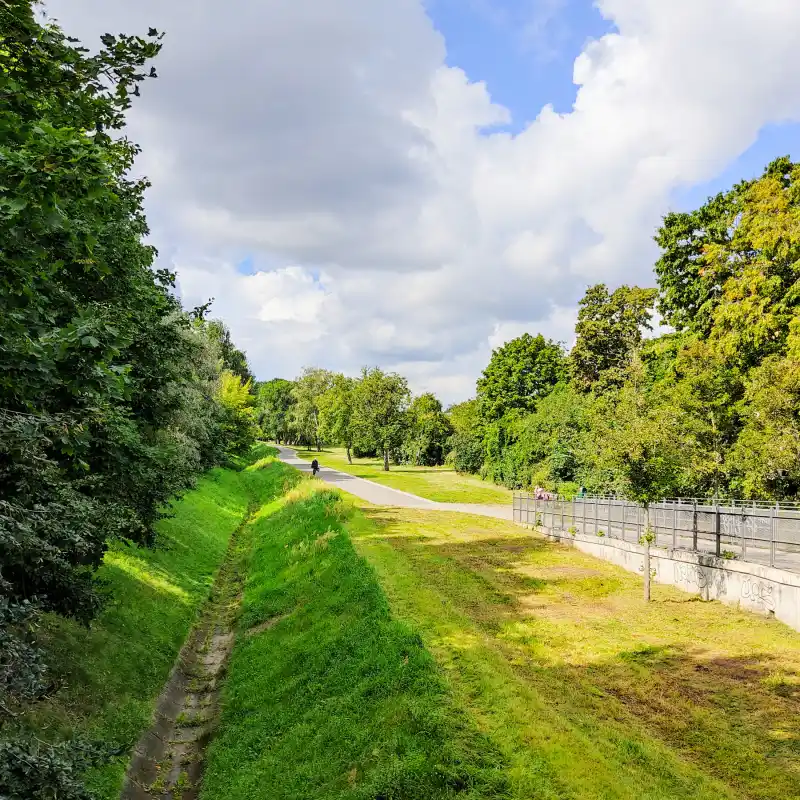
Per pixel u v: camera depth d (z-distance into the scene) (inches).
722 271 1198.3
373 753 317.4
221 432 1664.6
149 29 211.5
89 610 342.0
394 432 2672.2
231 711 447.2
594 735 371.6
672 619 627.5
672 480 685.3
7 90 186.1
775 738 391.2
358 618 505.0
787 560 630.5
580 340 1963.6
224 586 789.2
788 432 813.9
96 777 316.2
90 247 189.5
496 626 597.3
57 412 235.9
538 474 1685.5
